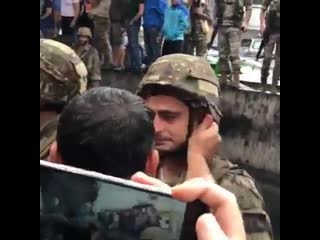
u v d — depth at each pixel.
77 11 10.94
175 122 2.56
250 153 8.50
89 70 8.16
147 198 1.14
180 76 2.57
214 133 2.55
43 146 2.35
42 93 2.62
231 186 2.45
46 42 2.81
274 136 8.22
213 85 2.64
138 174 1.29
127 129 1.79
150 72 2.64
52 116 2.61
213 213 1.20
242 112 8.68
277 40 9.70
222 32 9.51
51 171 1.11
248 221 2.40
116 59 11.11
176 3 10.75
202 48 10.88
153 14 10.91
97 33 10.87
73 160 1.79
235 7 9.36
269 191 7.97
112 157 1.77
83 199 1.12
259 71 11.95
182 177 2.54
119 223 1.13
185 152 2.54
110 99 1.81
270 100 8.23
